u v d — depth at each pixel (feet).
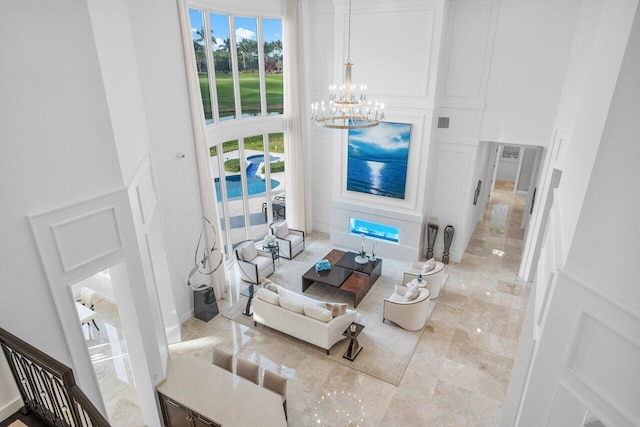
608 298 7.68
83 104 11.80
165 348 18.21
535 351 9.89
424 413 17.46
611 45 8.64
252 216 36.70
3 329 10.59
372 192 30.42
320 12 29.25
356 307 24.90
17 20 9.95
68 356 12.51
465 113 26.94
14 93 10.15
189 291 24.18
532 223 27.25
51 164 11.23
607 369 8.12
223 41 26.35
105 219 13.03
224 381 16.98
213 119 26.76
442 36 24.84
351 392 18.60
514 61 24.75
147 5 18.70
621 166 7.36
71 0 11.05
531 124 25.39
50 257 11.56
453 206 29.40
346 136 29.84
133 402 18.25
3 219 10.39
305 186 33.60
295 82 29.94
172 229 22.27
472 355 20.86
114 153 12.96
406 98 26.86
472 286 27.25
